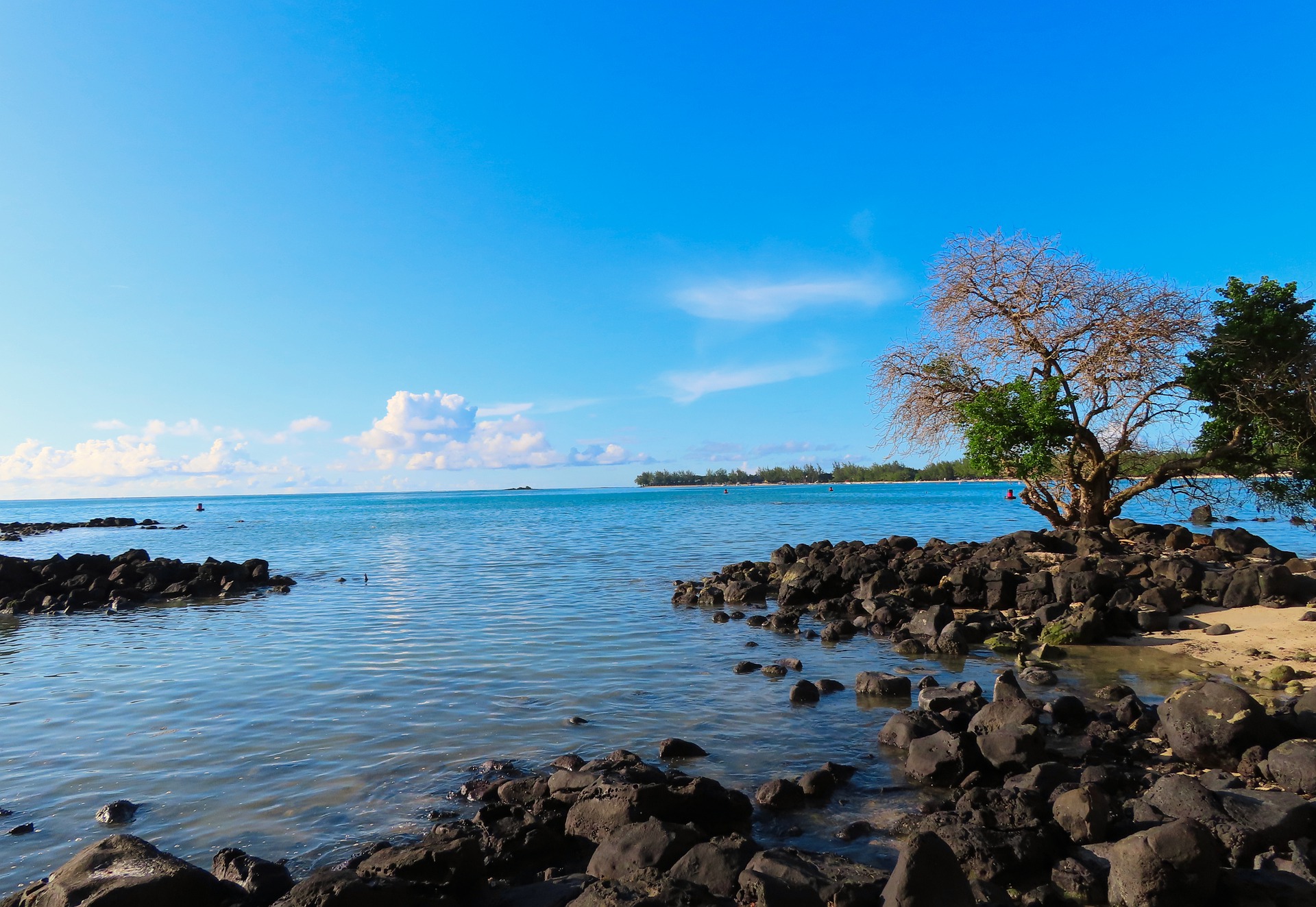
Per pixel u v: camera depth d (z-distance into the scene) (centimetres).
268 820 893
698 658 1661
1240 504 2938
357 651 1773
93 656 1841
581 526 6744
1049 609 1945
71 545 6488
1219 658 1542
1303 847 718
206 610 2570
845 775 994
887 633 1958
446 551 4575
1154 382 2789
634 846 738
